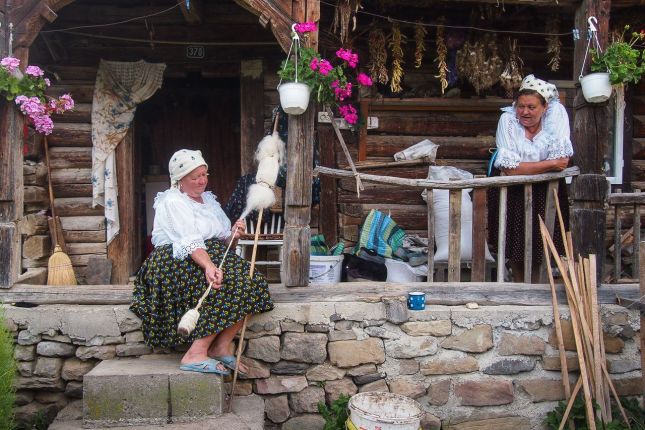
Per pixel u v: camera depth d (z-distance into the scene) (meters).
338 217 5.67
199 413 3.24
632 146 5.94
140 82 5.68
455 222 4.18
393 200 5.67
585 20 4.11
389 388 3.94
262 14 3.79
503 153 4.15
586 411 3.79
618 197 4.23
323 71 3.68
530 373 4.03
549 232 4.18
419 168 5.68
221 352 3.53
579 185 4.12
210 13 5.70
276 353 3.88
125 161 5.77
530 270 4.16
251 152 5.70
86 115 5.74
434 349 3.95
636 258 4.35
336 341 3.91
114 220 5.71
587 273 3.95
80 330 3.82
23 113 3.89
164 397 3.22
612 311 4.07
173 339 3.42
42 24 3.89
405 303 3.95
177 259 3.44
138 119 6.69
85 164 5.78
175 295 3.45
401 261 5.03
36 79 3.82
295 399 3.90
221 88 7.27
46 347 3.83
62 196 5.78
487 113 5.76
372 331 3.93
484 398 3.98
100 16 5.64
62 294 3.92
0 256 3.88
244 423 3.20
